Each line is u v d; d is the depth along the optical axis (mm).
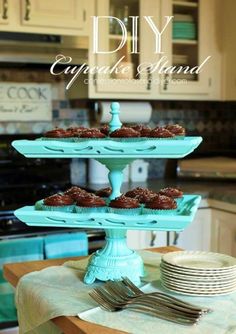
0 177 2783
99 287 1195
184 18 2980
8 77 2820
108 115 2836
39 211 1229
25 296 1267
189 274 1165
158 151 1181
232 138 3457
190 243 2664
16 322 2244
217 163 3102
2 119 2828
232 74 3016
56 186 2926
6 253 2191
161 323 1021
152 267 1418
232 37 2982
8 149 2801
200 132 3361
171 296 1146
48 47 2533
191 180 3143
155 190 2740
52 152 1236
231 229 2559
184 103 3297
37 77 2891
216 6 3031
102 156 1220
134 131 1254
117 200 1231
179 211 1234
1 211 2291
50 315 1105
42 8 2504
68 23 2566
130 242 2521
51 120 2949
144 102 3008
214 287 1161
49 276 1346
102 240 2381
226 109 3428
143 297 1118
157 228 1170
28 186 2850
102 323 1028
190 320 1021
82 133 1306
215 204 2656
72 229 2344
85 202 1249
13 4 2443
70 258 1559
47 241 2248
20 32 2467
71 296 1189
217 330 989
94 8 2697
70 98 2959
